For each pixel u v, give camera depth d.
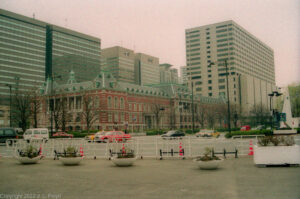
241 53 159.75
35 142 24.72
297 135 46.06
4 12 123.00
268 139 14.81
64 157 16.81
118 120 88.06
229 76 151.75
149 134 71.38
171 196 9.12
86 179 12.28
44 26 139.50
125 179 12.14
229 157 19.08
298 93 72.62
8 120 96.88
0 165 17.14
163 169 14.74
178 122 110.94
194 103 123.94
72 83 97.38
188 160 18.47
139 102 99.94
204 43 161.62
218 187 10.24
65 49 151.12
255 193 9.20
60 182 11.70
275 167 14.27
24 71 128.38
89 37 164.38
